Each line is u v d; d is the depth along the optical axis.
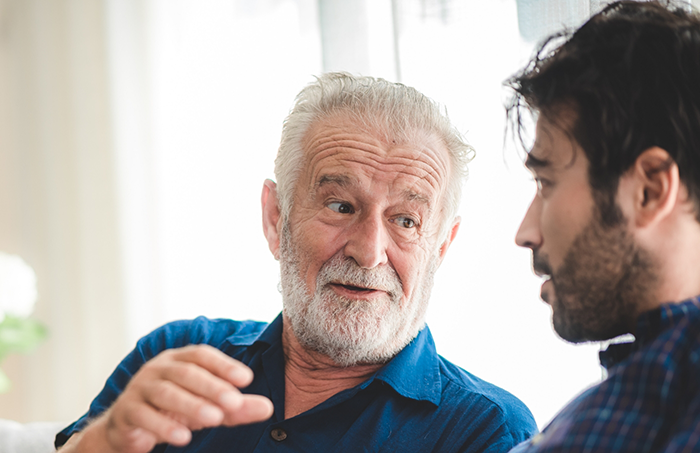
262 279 2.27
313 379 1.17
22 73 2.85
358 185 1.12
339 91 1.18
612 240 0.65
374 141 1.14
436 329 1.68
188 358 0.76
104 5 2.61
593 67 0.68
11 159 2.89
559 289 0.70
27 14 2.83
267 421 1.10
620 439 0.54
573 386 1.54
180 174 2.40
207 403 0.72
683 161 0.63
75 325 2.73
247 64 2.29
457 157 1.22
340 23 1.91
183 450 1.10
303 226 1.15
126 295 2.52
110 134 2.62
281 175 1.21
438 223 1.20
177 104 2.41
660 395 0.54
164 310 2.43
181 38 2.41
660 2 0.76
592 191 0.67
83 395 2.72
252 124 2.28
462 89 1.67
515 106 0.83
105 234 2.66
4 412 2.88
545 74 0.73
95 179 2.68
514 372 1.60
